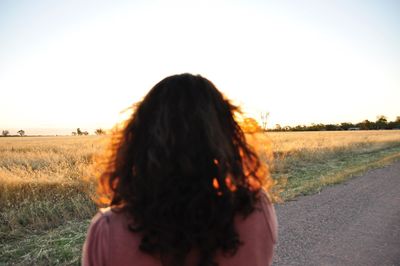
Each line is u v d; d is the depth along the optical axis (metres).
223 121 1.10
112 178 1.08
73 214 7.66
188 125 1.01
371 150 25.25
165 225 0.97
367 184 11.08
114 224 1.03
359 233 6.29
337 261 5.11
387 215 7.43
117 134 1.13
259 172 1.17
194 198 0.98
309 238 6.04
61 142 31.52
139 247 1.00
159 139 1.00
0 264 5.29
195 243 1.00
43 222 6.95
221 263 1.05
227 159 1.02
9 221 6.77
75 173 10.09
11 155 16.88
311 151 18.58
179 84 1.08
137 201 1.00
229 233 1.02
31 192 8.38
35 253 5.57
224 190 1.00
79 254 5.48
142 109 1.09
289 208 8.01
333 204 8.37
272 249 1.13
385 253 5.38
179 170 0.99
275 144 20.75
